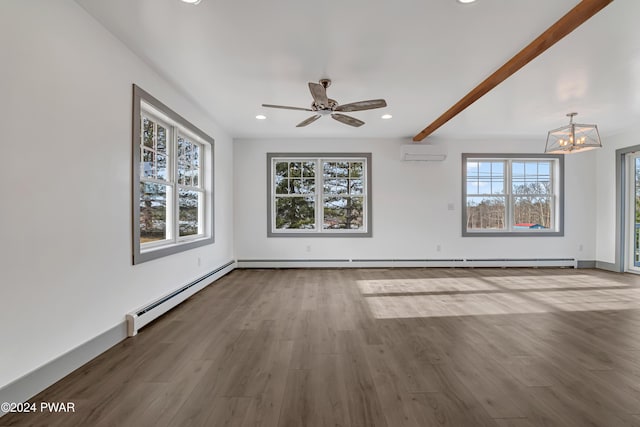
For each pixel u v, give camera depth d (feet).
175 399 5.99
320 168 20.13
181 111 12.62
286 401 5.91
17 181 5.88
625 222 18.63
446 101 13.52
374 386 6.43
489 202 20.34
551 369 7.13
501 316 10.80
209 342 8.66
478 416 5.47
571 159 20.20
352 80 11.41
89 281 7.69
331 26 8.18
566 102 13.67
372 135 19.39
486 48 9.24
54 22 6.70
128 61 9.25
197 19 7.88
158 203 11.80
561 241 20.13
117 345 8.48
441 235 20.15
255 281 16.30
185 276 13.07
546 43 8.55
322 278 17.03
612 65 10.29
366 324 10.04
